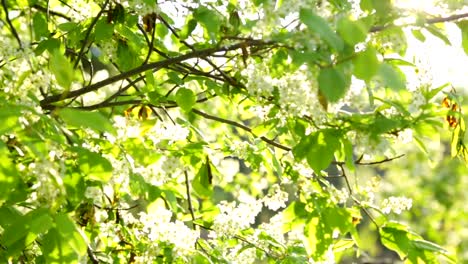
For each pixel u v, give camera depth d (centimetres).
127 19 356
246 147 409
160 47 405
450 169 1162
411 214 1162
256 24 263
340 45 209
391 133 269
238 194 654
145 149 279
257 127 321
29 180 283
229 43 319
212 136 580
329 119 271
